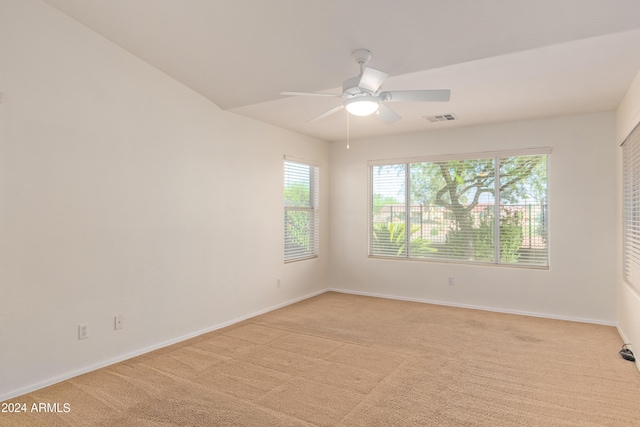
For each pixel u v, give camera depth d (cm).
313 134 570
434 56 301
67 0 279
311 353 349
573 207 454
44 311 282
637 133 337
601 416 240
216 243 427
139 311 347
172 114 379
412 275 558
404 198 572
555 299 464
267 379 294
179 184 386
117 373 305
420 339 387
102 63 319
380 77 263
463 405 254
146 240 354
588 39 264
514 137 485
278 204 521
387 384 285
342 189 618
